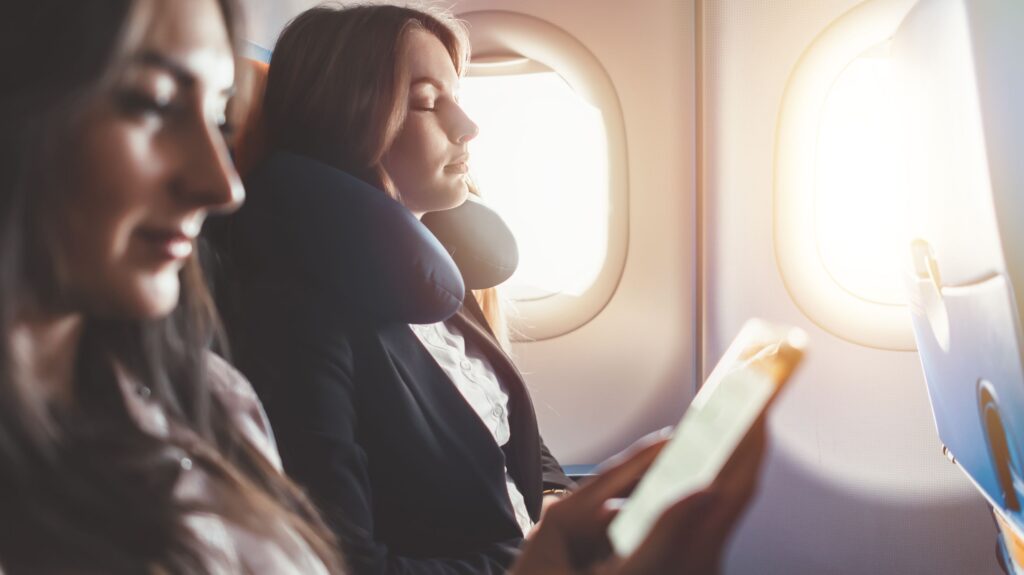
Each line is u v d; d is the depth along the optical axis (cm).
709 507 49
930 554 212
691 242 217
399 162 138
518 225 220
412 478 126
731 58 210
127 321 66
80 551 52
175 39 52
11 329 50
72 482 53
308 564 73
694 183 215
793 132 207
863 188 205
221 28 56
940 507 211
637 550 49
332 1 201
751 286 215
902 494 213
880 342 209
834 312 210
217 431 77
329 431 118
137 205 51
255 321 124
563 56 213
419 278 122
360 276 123
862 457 214
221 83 57
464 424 133
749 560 223
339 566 83
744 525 223
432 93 137
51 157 49
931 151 117
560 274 222
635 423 226
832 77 203
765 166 211
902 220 145
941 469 210
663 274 219
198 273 75
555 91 215
